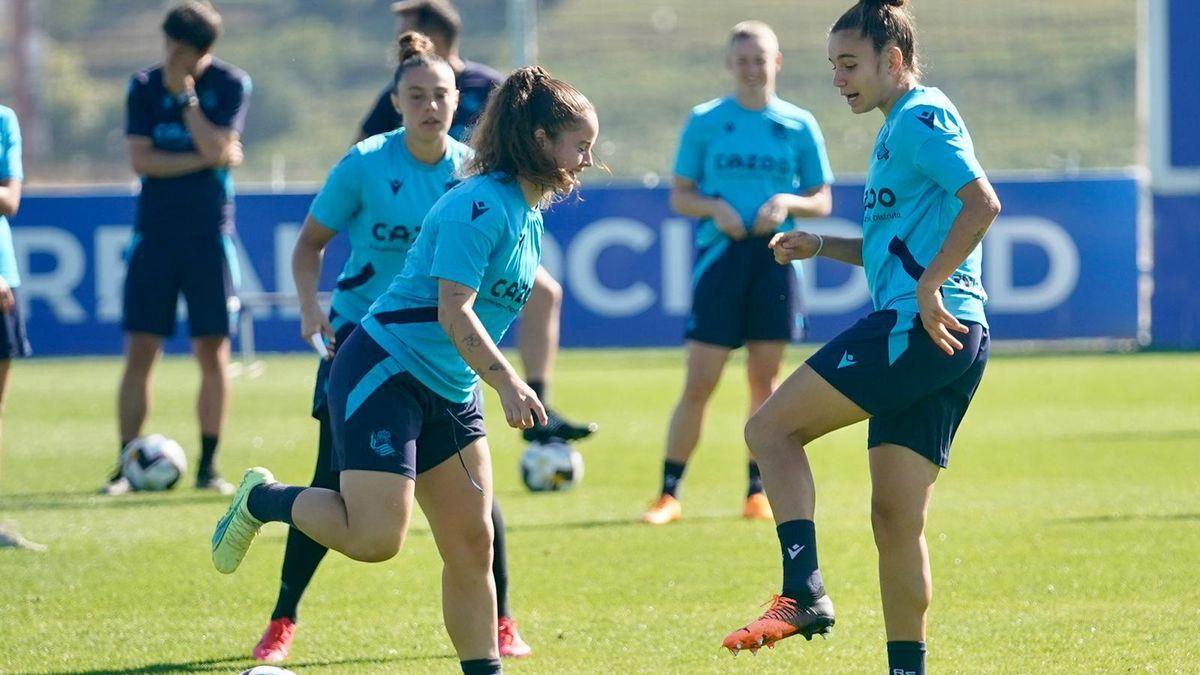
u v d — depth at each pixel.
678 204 29.91
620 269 65.56
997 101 91.75
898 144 16.17
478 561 16.88
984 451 38.25
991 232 65.00
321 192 21.00
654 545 27.00
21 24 93.69
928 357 15.93
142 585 24.06
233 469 36.97
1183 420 43.53
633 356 65.06
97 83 102.31
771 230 28.91
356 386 16.36
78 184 90.25
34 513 30.89
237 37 102.75
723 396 52.91
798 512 16.25
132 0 111.81
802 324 30.11
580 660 19.39
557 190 16.42
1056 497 31.36
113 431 44.75
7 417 47.97
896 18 16.56
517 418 15.55
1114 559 24.95
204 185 33.94
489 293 16.41
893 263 16.38
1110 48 95.44
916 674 16.36
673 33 98.19
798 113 30.22
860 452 39.88
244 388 55.00
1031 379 54.78
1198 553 25.30
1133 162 85.94
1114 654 19.02
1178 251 64.62
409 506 16.17
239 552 17.48
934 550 26.00
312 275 21.05
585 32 98.81
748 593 23.19
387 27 105.19
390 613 22.27
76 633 21.05
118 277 64.25
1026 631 20.34
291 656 19.80
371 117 25.34
